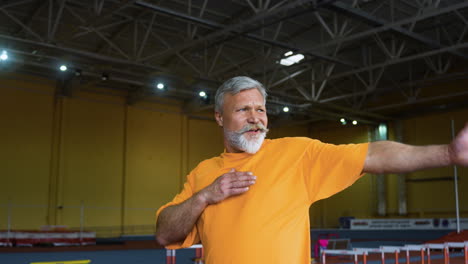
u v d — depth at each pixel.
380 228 28.06
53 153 23.55
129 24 18.16
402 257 13.50
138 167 26.33
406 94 27.61
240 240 1.79
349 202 31.14
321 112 28.33
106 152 25.36
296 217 1.80
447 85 26.31
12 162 22.30
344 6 14.20
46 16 17.59
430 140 27.27
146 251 17.02
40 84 23.59
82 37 19.66
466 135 1.31
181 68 22.94
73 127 24.36
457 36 20.53
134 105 26.70
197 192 1.97
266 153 1.96
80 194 24.19
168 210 2.06
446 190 26.47
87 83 23.19
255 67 21.78
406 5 16.75
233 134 1.98
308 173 1.82
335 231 28.58
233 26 14.70
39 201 22.84
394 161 1.55
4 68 22.19
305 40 19.97
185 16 14.58
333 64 20.67
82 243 20.30
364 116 29.80
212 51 20.94
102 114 25.50
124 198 25.58
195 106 27.70
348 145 1.78
